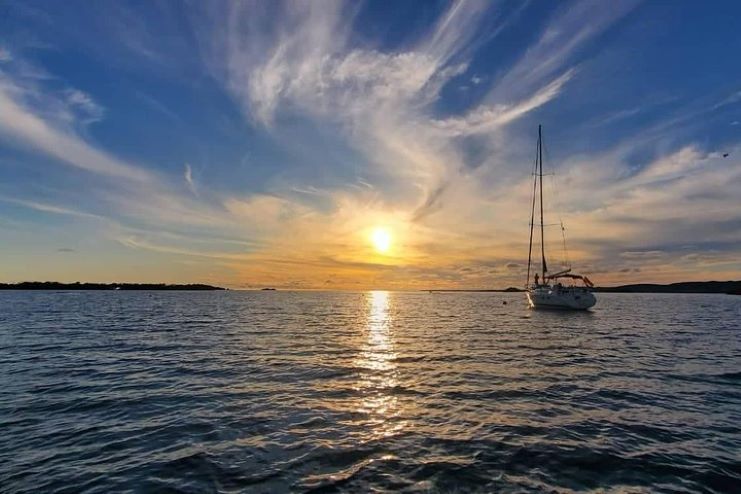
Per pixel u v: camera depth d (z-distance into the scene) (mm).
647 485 6824
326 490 6555
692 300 114312
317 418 10039
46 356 18422
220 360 17516
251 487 6652
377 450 8125
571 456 7871
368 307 74250
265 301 97312
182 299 103250
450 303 98750
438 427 9469
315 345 22484
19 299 94188
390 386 13266
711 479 7051
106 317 41844
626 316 46719
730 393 12570
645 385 13516
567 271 47406
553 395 12250
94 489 6598
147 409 10672
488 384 13578
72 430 9172
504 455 7902
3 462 7566
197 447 8227
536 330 31266
